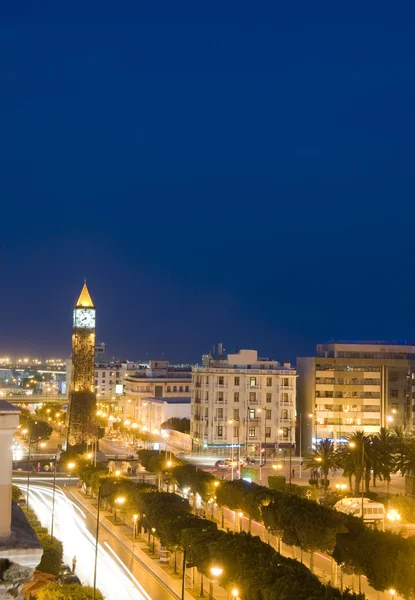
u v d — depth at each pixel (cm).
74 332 19150
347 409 19338
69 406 19100
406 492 12244
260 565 5469
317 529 6650
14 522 1619
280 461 17675
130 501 9950
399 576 5806
